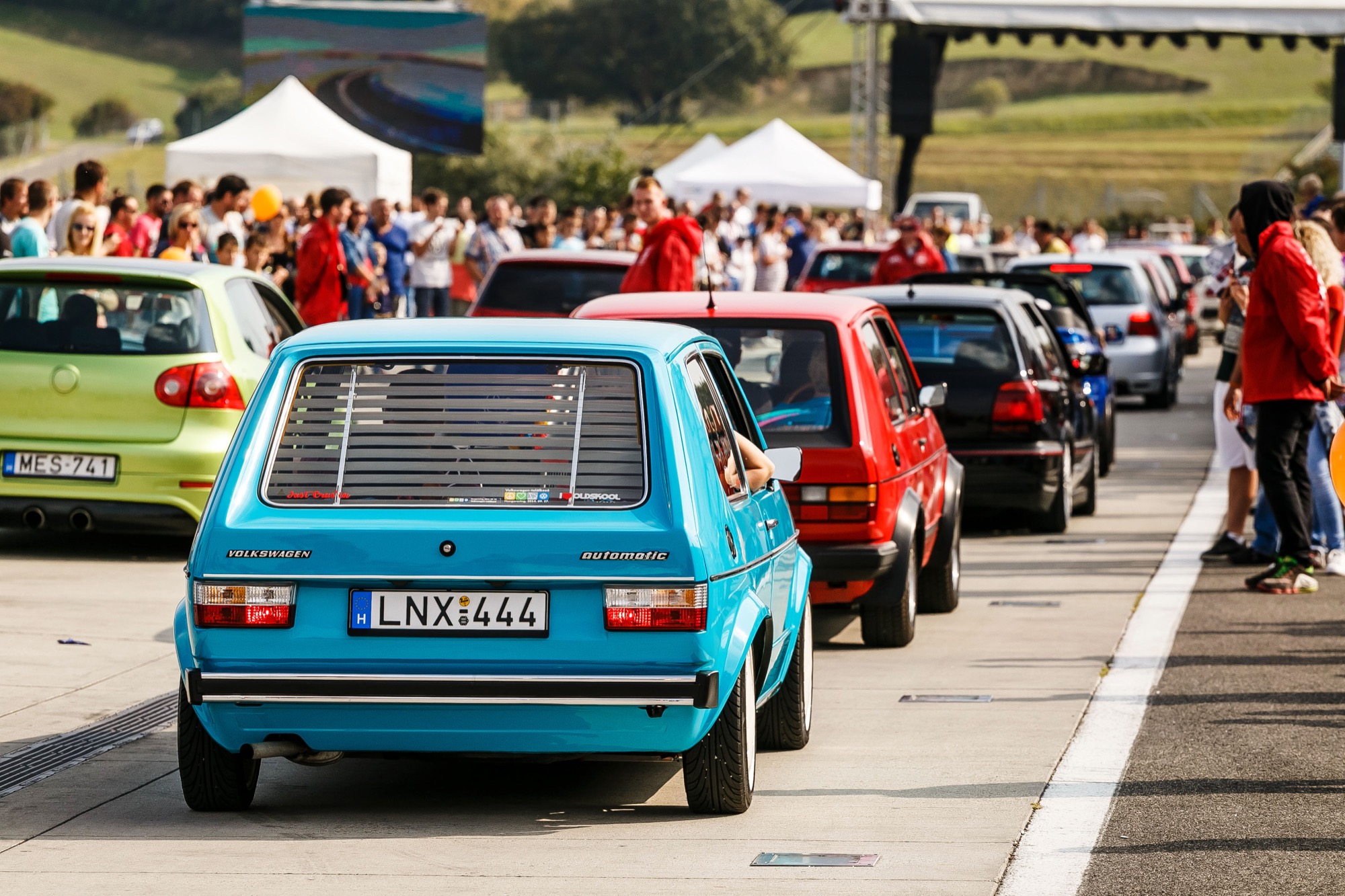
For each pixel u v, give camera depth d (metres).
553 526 19.41
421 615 19.42
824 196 115.44
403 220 89.75
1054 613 35.62
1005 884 18.66
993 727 26.00
